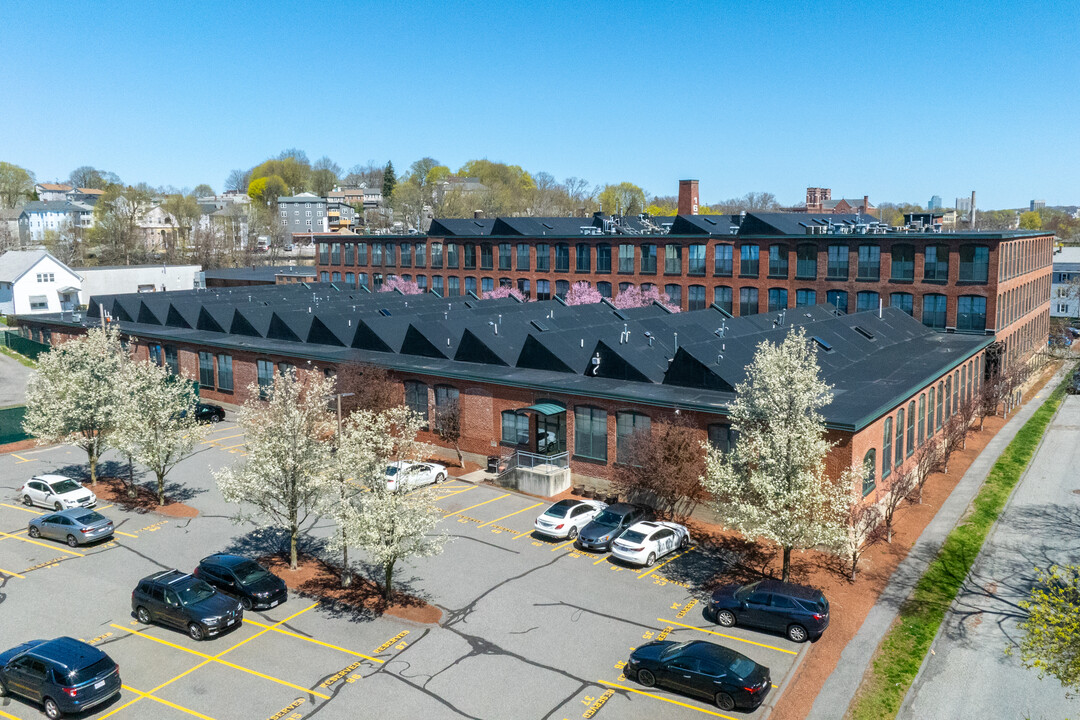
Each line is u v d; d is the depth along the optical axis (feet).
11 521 123.13
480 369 153.17
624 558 102.32
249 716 71.61
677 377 132.87
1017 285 209.26
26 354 275.39
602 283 268.00
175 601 87.20
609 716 71.10
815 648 82.53
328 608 92.68
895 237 201.57
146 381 125.59
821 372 136.46
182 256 540.52
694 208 307.17
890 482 118.73
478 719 70.59
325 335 190.39
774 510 90.38
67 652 74.49
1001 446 161.27
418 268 322.96
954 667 79.82
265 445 98.84
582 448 134.72
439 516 122.01
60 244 516.32
